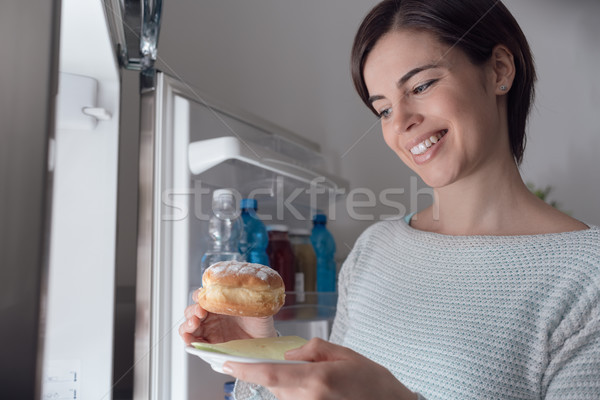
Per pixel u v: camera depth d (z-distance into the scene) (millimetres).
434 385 685
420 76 724
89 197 907
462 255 764
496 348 664
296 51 1778
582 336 623
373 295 835
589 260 659
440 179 747
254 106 1672
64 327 891
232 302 618
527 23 2350
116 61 844
